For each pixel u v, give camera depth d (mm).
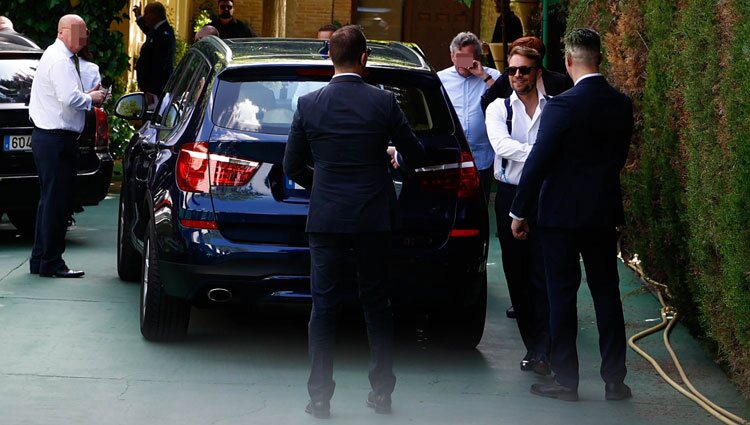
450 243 11930
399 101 12219
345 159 10195
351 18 49812
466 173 12109
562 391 11383
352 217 10156
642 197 15031
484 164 14977
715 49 10859
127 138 28984
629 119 11070
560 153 11047
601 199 11047
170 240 11906
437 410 10883
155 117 15062
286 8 50656
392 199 10320
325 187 10234
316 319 10438
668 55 13445
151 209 12438
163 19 27234
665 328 14352
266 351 12734
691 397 11469
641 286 16984
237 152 11781
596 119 10938
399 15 49969
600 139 11031
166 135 13039
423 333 13922
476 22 49719
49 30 26547
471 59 14797
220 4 30703
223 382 11523
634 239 16469
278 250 11680
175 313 12664
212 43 13594
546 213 11125
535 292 12172
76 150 16250
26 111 17656
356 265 11539
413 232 11859
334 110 10211
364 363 12445
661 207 13852
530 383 11930
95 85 17453
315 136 10227
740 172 9852
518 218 11195
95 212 22672
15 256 17844
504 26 26172
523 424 10547
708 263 11195
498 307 15531
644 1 15242
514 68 11883
